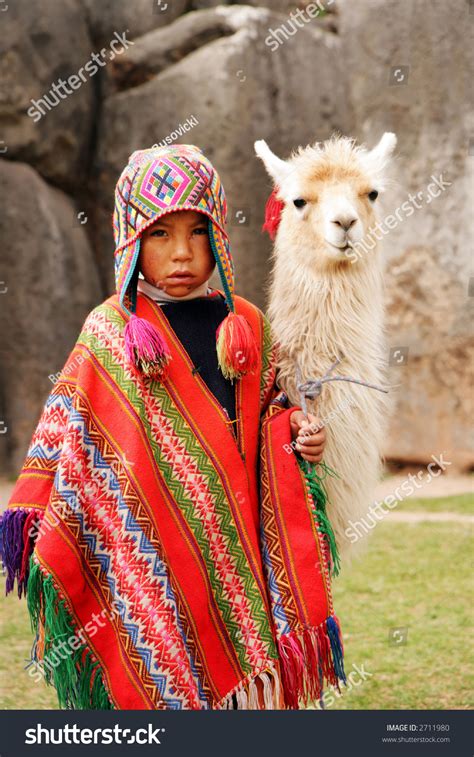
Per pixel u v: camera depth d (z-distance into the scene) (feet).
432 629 16.75
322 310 10.25
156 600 8.14
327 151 11.05
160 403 8.41
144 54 33.71
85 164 33.99
